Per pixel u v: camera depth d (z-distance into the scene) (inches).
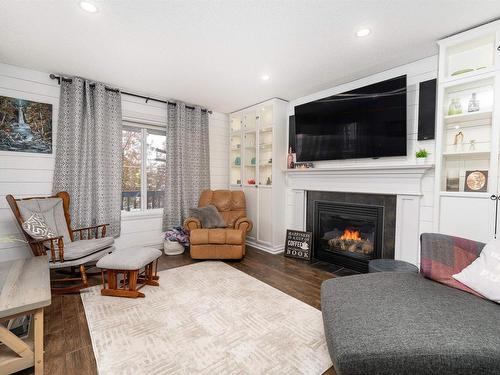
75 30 85.4
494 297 55.0
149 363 60.3
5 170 112.7
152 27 83.6
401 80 104.3
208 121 180.5
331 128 130.6
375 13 75.5
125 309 85.1
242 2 71.4
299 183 150.7
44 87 120.2
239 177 189.3
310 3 71.4
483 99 89.0
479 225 82.7
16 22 80.9
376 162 118.2
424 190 103.0
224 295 95.7
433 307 53.1
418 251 103.7
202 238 134.1
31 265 79.4
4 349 60.3
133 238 150.1
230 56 102.6
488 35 81.3
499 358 40.9
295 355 63.4
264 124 166.6
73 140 123.7
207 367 59.2
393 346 42.8
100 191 130.5
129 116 146.5
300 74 119.6
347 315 52.4
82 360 61.7
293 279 112.7
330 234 141.8
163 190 169.3
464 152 87.1
